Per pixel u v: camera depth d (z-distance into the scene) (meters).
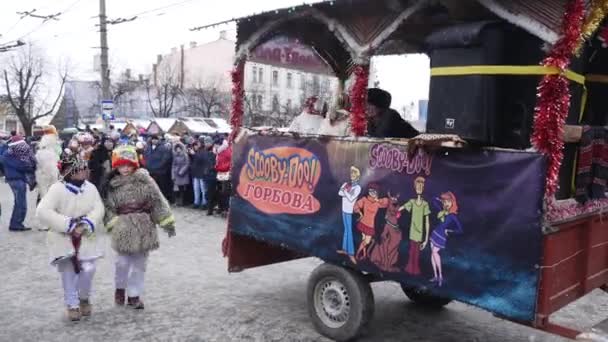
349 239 4.57
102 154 11.73
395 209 4.21
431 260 3.99
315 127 5.82
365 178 4.43
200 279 6.61
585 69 4.51
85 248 5.04
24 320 5.12
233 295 6.01
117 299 5.56
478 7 3.97
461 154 3.80
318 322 4.90
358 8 4.55
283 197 5.18
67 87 53.00
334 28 4.76
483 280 3.69
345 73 6.84
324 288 4.89
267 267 7.23
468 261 3.77
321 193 4.80
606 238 4.46
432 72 4.11
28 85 44.78
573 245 3.89
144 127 30.61
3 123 62.41
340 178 4.64
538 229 3.42
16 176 9.31
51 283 6.30
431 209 3.98
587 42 4.04
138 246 5.25
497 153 3.61
